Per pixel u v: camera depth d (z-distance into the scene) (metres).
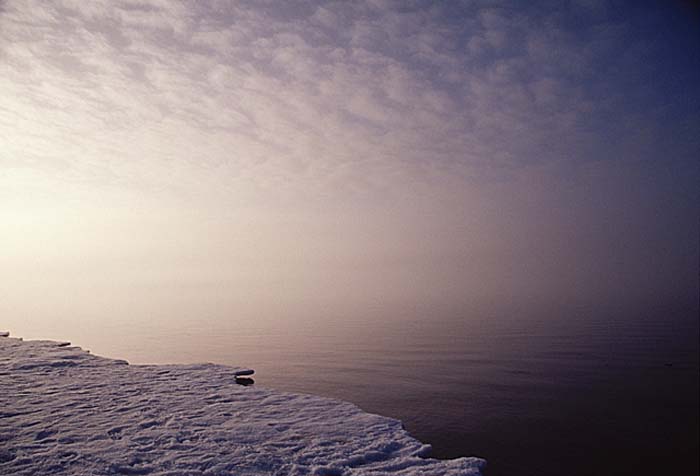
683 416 7.01
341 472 3.14
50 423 3.95
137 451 3.35
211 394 5.12
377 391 7.16
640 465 5.00
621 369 10.23
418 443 3.77
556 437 5.45
